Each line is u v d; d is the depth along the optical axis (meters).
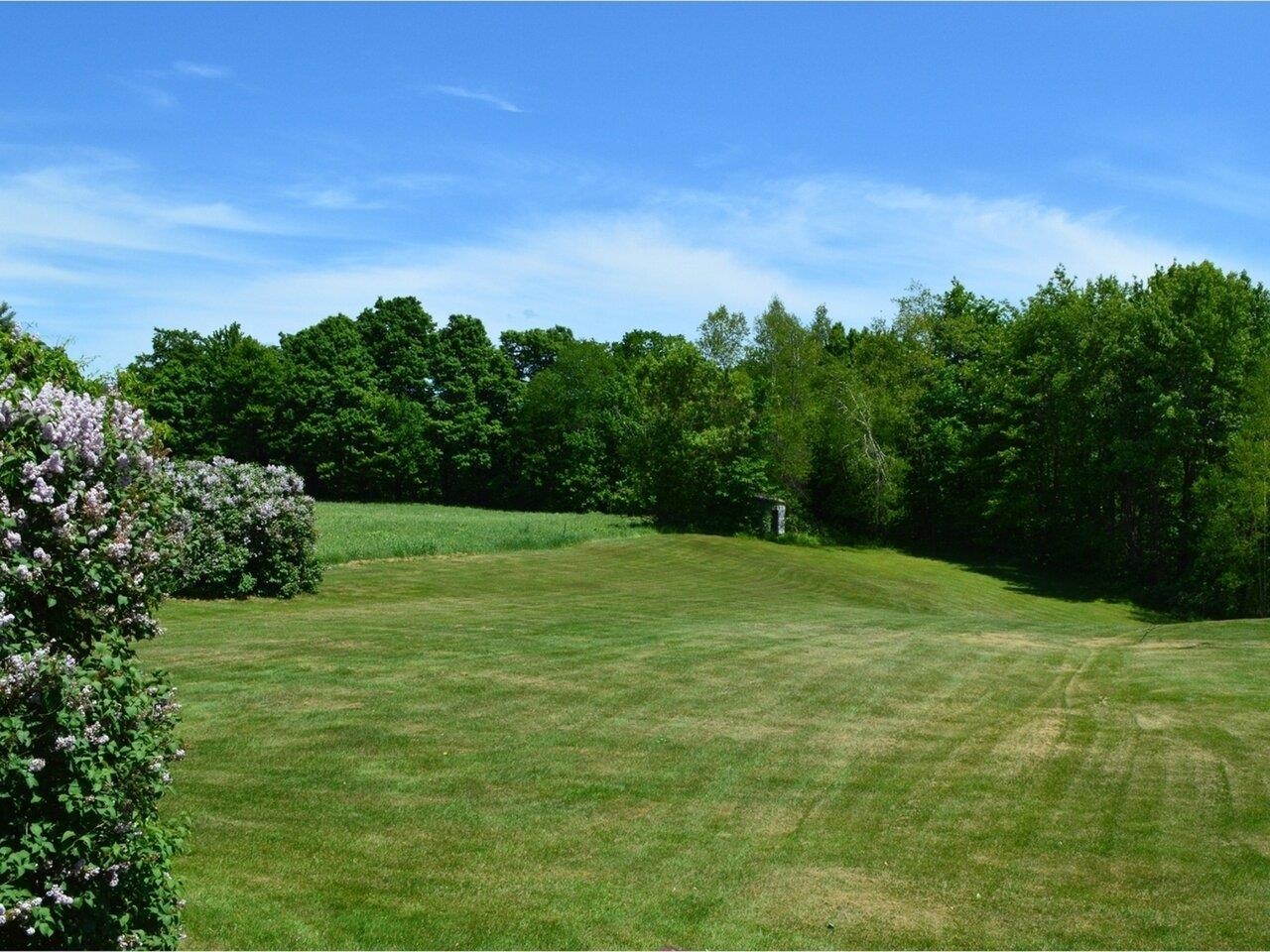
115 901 5.29
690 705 13.52
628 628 20.34
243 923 6.84
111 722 5.16
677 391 59.00
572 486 78.50
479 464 80.12
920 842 8.88
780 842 8.84
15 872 4.64
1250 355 46.31
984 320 74.25
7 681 4.65
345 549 33.47
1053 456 54.72
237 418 74.81
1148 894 7.81
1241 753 11.55
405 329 82.44
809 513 62.03
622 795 9.91
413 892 7.60
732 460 57.78
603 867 8.24
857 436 59.75
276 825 8.74
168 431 7.25
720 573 38.09
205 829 8.55
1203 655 18.78
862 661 17.28
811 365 62.53
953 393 61.69
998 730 12.67
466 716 12.48
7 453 4.99
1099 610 42.72
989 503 55.19
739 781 10.41
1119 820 9.38
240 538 22.61
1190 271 47.03
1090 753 11.61
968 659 17.97
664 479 58.41
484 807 9.45
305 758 10.60
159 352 85.19
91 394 6.06
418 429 78.12
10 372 5.45
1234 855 8.54
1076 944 7.04
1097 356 51.03
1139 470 47.16
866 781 10.50
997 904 7.66
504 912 7.33
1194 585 45.50
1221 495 42.97
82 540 5.04
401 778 10.12
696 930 7.18
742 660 16.83
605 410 79.00
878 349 63.41
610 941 6.96
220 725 11.62
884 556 55.22
